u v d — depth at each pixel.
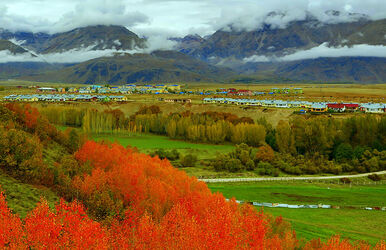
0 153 59.91
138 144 158.25
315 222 77.75
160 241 47.16
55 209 49.28
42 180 61.81
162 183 68.31
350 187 111.00
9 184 54.72
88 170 71.19
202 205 63.72
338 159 143.00
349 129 158.00
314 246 57.47
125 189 63.84
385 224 77.50
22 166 59.59
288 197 97.38
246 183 110.44
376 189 109.00
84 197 59.66
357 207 89.56
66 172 66.44
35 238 38.50
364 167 131.00
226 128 175.12
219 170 125.38
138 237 47.12
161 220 57.06
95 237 41.56
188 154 143.75
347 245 55.50
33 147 66.56
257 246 51.88
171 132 178.50
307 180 117.56
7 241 37.28
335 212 85.69
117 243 45.06
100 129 180.12
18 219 40.00
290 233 57.84
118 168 71.25
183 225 49.97
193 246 46.69
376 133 153.00
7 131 67.62
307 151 153.12
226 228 51.00
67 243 39.47
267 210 85.56
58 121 188.12
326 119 170.25
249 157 134.50
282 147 154.88
